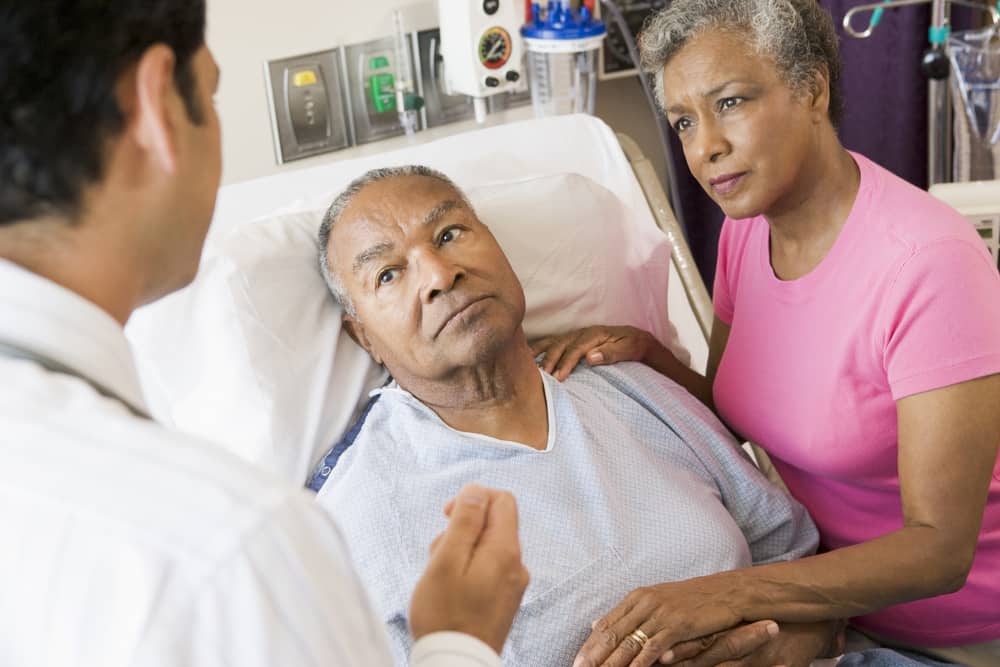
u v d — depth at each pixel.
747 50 1.37
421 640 0.75
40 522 0.62
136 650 0.60
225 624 0.61
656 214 2.17
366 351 1.76
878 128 2.83
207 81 0.73
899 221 1.40
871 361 1.43
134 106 0.68
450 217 1.62
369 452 1.59
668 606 1.37
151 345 1.65
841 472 1.54
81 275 0.69
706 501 1.59
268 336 1.67
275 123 2.24
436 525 1.50
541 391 1.65
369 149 2.37
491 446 1.56
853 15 2.71
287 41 2.20
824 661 1.58
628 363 1.79
